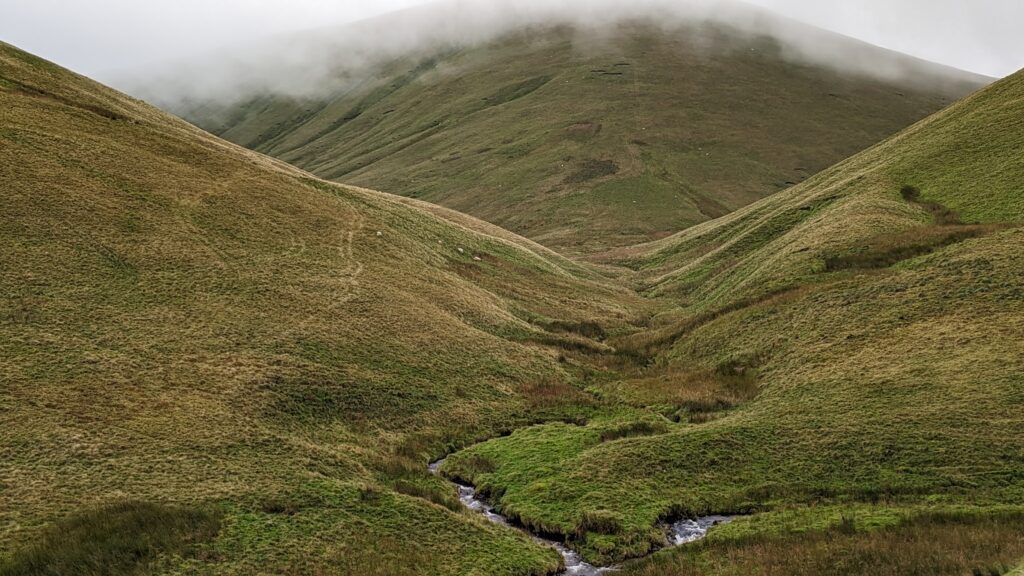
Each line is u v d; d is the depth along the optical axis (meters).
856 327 46.06
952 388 36.09
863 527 27.58
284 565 24.56
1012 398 33.91
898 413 35.25
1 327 37.62
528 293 70.19
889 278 50.78
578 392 48.47
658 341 58.88
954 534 25.89
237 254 53.62
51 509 25.91
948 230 56.09
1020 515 26.89
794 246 65.94
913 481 30.52
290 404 37.84
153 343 40.00
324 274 55.09
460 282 64.81
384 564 25.33
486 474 35.16
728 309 58.41
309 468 32.16
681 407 43.81
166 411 34.16
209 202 60.06
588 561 27.45
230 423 34.41
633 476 33.41
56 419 31.58
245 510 27.64
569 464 35.09
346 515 28.39
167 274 47.81
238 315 45.62
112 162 59.50
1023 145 66.75
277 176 72.25
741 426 37.34
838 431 34.91
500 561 26.53
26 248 44.97
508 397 45.81
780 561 25.81
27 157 54.38
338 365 43.16
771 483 32.25
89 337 38.91
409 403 41.66
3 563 22.58
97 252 47.34
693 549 27.50
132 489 27.91
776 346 48.31
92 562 23.27
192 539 25.17
